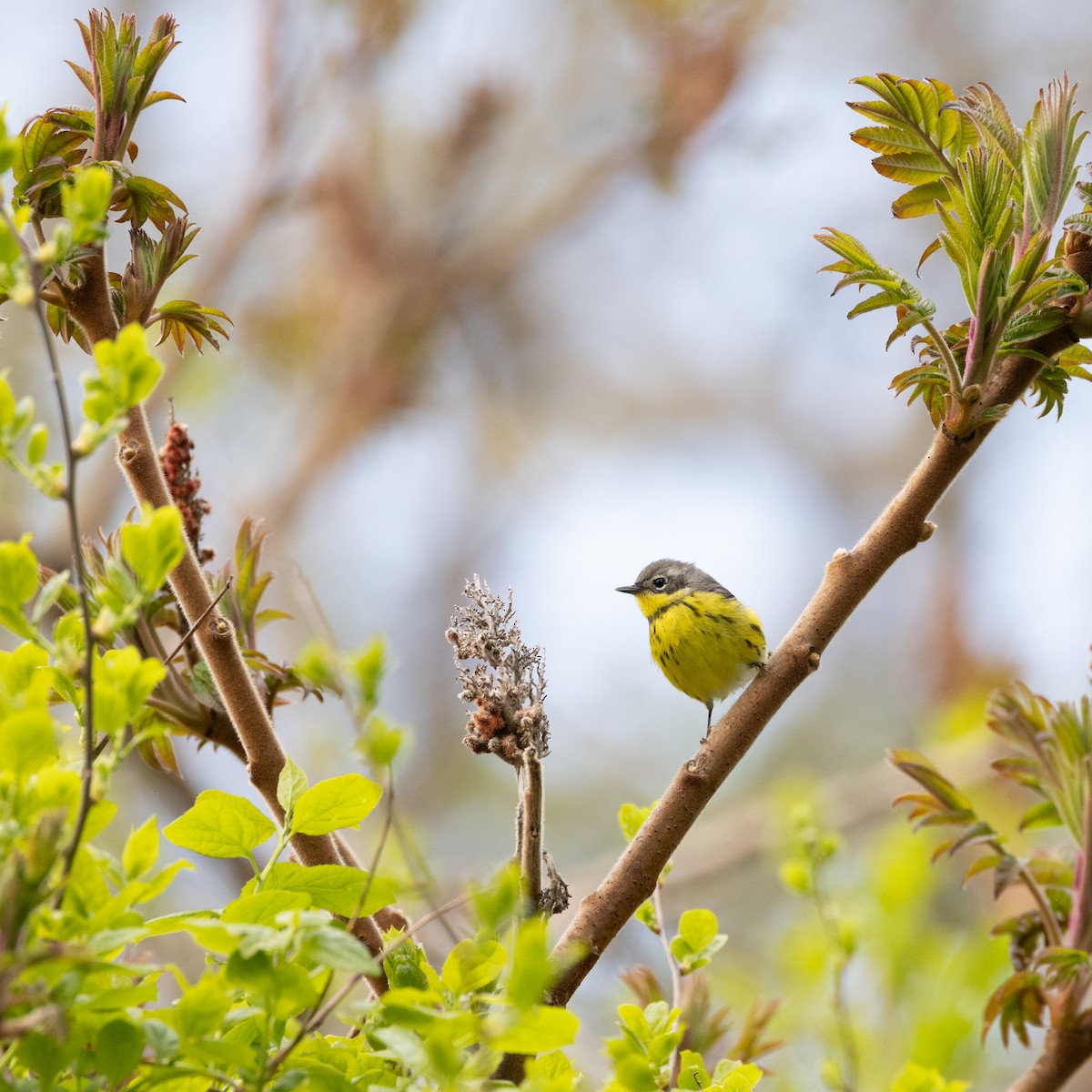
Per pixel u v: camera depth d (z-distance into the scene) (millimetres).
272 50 20938
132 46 6332
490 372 28047
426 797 23312
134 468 5957
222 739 6410
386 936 4996
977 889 15266
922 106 6867
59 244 3967
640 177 24438
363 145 23812
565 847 22422
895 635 25766
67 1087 4066
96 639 4852
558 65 25578
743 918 18453
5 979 3451
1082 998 6668
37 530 16672
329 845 5840
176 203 6500
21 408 3789
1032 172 6547
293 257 24391
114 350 3838
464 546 26812
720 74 22797
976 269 6156
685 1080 5586
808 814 8859
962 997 9391
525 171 25547
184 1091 4277
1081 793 7078
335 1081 4262
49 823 3586
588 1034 9406
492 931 4227
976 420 6098
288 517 22391
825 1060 8039
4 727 3689
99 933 3848
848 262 6320
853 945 8336
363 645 5070
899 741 24672
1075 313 6215
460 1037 4043
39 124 6359
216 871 12273
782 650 6113
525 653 5719
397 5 21203
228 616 6930
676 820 5754
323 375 23719
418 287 24109
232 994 4438
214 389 19734
